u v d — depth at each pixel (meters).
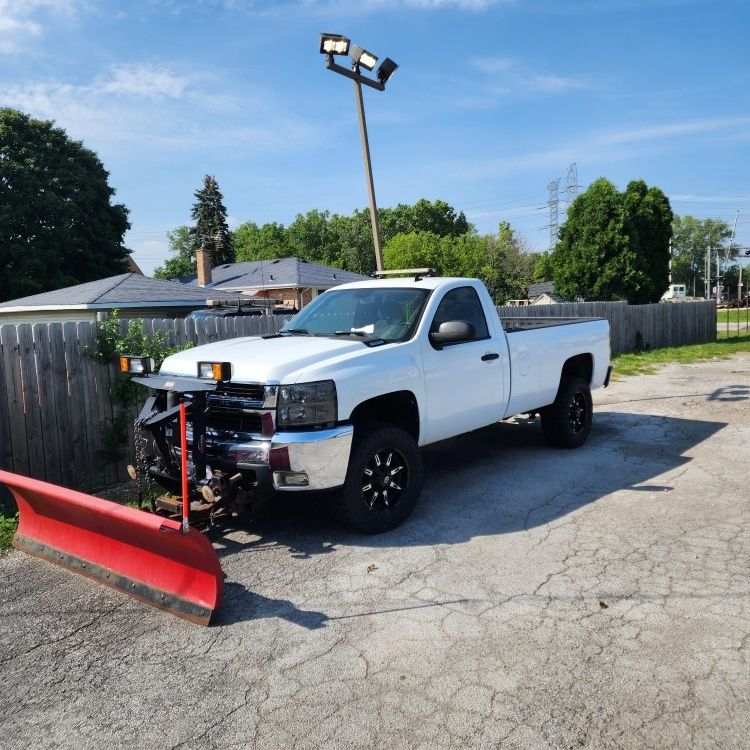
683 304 23.47
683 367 15.82
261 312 16.75
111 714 3.04
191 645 3.61
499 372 6.31
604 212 28.52
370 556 4.70
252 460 4.52
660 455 7.29
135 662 3.46
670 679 3.12
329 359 4.84
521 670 3.24
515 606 3.88
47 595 4.27
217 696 3.14
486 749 2.70
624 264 28.17
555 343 7.13
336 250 86.44
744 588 4.01
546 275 81.12
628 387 12.60
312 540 5.05
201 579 3.89
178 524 3.66
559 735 2.77
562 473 6.64
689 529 5.02
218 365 4.48
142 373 5.07
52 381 6.44
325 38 9.74
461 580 4.25
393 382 5.14
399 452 5.15
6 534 5.18
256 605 4.03
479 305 6.29
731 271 119.12
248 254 86.81
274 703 3.07
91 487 6.73
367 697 3.08
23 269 35.75
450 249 56.72
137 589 4.14
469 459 7.30
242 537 5.16
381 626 3.71
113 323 6.91
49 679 3.33
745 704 2.93
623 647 3.40
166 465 4.85
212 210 73.50
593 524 5.18
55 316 22.48
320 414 4.60
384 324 5.72
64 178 37.75
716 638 3.46
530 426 8.90
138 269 53.94
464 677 3.20
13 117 37.16
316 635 3.65
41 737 2.89
